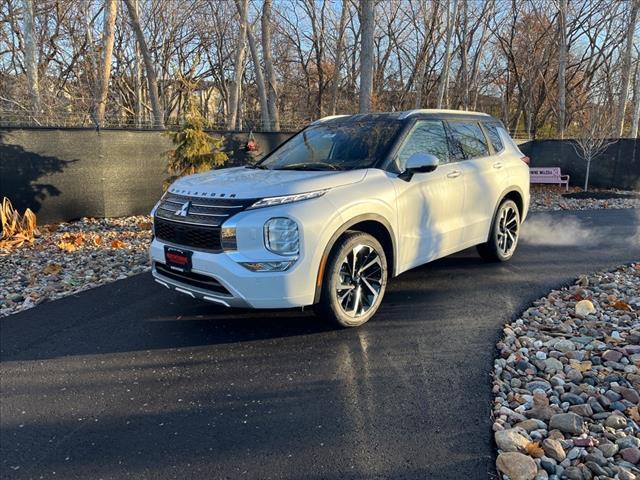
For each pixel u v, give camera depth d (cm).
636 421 286
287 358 370
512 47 3158
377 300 431
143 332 418
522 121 3619
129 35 2677
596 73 3256
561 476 241
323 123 557
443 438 272
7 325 435
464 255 668
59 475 246
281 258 359
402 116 498
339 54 2570
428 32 2597
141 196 972
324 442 270
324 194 385
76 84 2459
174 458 258
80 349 387
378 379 338
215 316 449
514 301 488
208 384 334
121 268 606
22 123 1038
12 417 296
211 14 2928
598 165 1527
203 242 372
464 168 530
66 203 886
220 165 956
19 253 676
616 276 561
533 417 291
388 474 244
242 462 254
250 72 3484
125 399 316
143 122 1461
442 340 399
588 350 377
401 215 443
